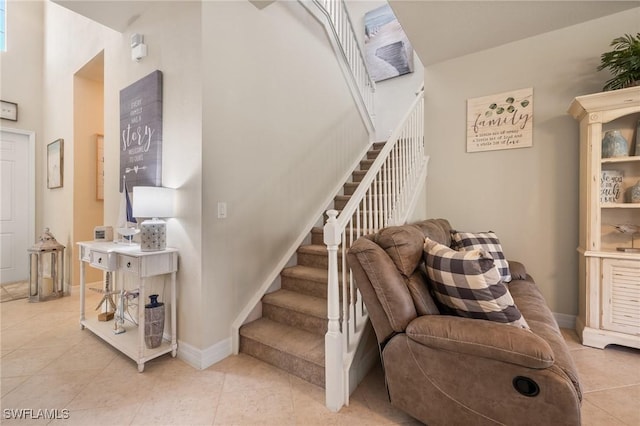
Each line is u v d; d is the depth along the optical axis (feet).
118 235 9.12
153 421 5.07
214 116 7.04
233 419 5.13
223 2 7.29
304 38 10.24
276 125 8.96
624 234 7.95
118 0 7.76
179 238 7.25
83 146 12.78
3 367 6.75
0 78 13.64
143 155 8.12
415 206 9.70
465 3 7.67
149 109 7.91
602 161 7.52
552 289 8.94
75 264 12.51
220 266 7.20
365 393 5.83
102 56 10.80
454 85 10.49
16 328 8.96
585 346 7.48
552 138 8.95
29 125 14.44
